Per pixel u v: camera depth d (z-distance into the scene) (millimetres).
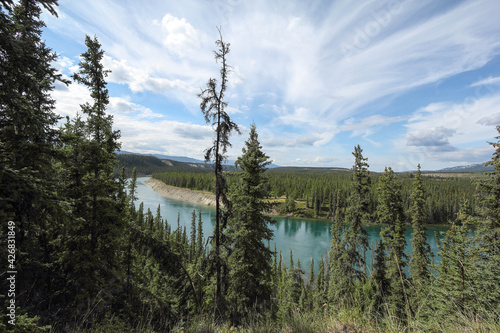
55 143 6016
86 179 11625
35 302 8727
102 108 12984
